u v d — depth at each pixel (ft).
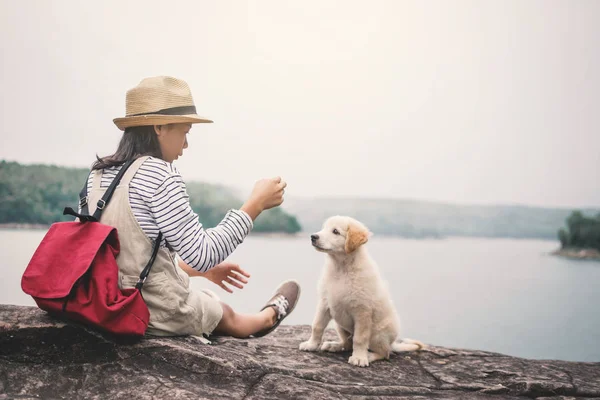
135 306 6.45
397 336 9.55
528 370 9.05
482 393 7.81
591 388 8.21
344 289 8.93
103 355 6.53
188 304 7.38
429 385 7.91
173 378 6.45
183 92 7.20
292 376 7.26
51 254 6.23
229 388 6.48
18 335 6.42
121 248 6.69
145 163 6.79
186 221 6.70
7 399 5.75
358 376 8.01
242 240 7.22
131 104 7.07
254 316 9.17
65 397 5.97
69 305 6.12
